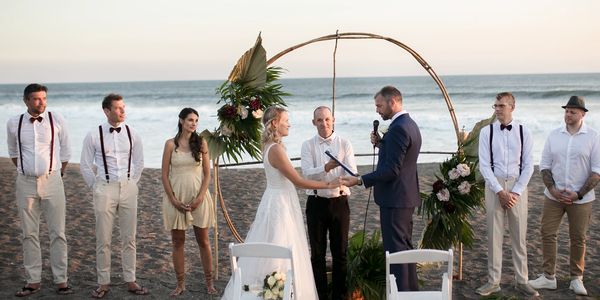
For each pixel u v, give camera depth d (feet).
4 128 84.48
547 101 117.91
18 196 16.02
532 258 20.15
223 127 16.56
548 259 16.84
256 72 16.33
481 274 18.52
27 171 15.72
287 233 13.88
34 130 15.67
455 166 16.93
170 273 18.85
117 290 16.98
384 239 14.56
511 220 16.19
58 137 16.28
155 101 170.19
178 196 15.71
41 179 15.92
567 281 17.61
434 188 16.74
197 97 178.70
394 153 13.88
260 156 17.29
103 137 15.76
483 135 16.29
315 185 13.93
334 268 14.98
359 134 75.61
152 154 56.34
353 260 15.62
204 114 123.54
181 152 15.71
